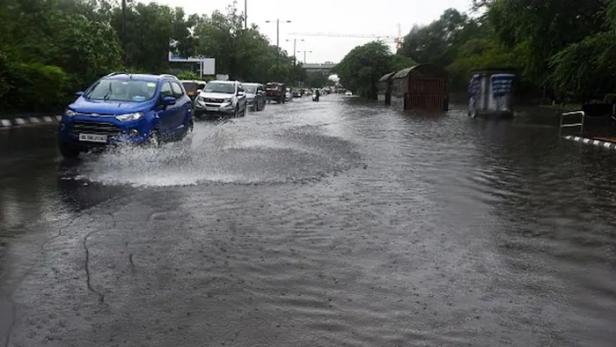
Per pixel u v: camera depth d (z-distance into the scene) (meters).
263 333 4.16
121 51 28.75
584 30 26.28
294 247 6.22
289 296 4.85
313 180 10.29
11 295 4.73
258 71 69.06
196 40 56.16
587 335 4.28
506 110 30.41
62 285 4.96
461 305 4.77
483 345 4.07
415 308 4.68
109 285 4.98
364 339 4.11
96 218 7.16
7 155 12.21
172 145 12.89
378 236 6.75
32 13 22.89
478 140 18.83
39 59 22.27
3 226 6.72
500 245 6.56
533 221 7.76
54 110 22.77
